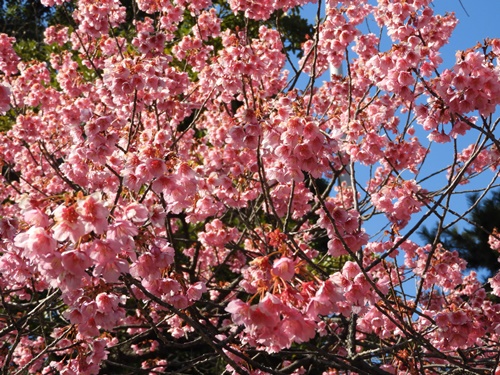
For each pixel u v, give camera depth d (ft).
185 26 38.91
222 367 28.07
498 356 15.03
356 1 20.18
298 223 22.26
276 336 9.03
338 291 9.48
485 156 24.95
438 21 19.10
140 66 16.44
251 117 14.38
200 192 17.69
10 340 24.90
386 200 17.15
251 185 22.90
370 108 20.83
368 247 20.33
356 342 20.89
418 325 20.52
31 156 26.84
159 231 23.66
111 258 9.79
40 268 9.66
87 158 14.51
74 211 9.43
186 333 22.58
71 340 18.25
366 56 22.76
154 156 12.82
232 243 20.22
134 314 25.80
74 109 22.39
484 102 13.21
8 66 25.52
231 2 20.30
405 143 18.12
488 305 19.51
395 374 19.88
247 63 18.13
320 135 11.96
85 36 29.17
